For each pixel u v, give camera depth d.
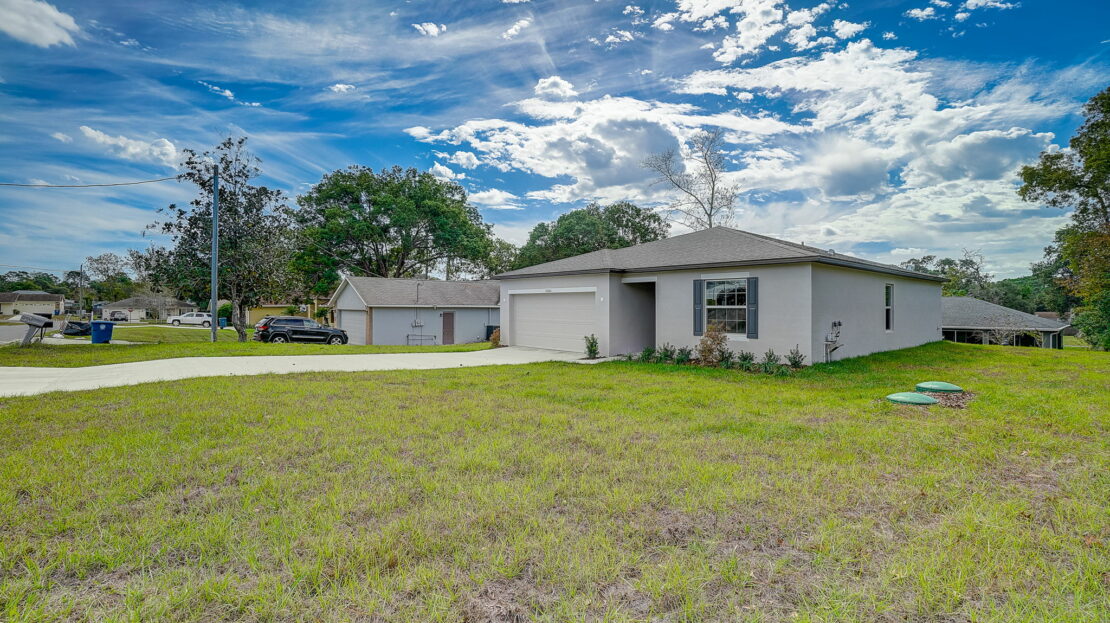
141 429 5.38
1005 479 3.91
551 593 2.39
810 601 2.30
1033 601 2.29
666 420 5.98
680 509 3.35
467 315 27.98
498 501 3.44
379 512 3.26
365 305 24.77
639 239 42.72
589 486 3.72
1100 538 2.88
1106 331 25.77
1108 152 22.44
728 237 14.30
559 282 15.49
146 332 33.34
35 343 17.55
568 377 9.75
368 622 2.15
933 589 2.39
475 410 6.49
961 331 27.00
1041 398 7.07
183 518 3.16
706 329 12.37
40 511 3.26
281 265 23.00
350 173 36.59
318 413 6.28
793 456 4.48
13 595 2.32
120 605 2.27
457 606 2.27
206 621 2.16
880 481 3.86
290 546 2.80
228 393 7.71
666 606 2.28
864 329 13.19
